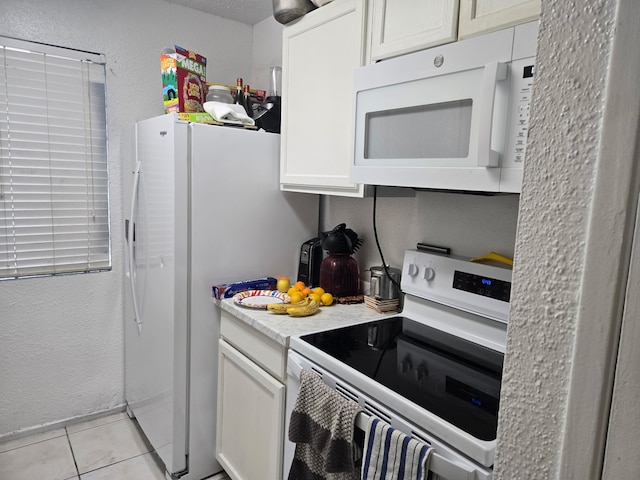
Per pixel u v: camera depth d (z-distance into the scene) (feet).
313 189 5.96
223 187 6.08
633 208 1.26
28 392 7.27
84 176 7.36
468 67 3.63
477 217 5.24
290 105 6.17
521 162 3.36
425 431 3.32
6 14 6.44
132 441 7.37
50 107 6.92
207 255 6.06
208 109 6.13
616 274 1.30
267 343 5.26
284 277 6.80
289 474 4.41
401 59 4.19
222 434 6.36
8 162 6.70
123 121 7.57
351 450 3.71
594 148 1.35
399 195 5.64
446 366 4.27
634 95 1.24
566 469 1.48
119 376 8.13
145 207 6.47
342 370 4.12
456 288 5.10
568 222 1.44
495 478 1.77
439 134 3.98
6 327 6.97
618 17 1.27
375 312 5.91
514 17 3.46
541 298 1.54
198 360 6.20
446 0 3.96
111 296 7.82
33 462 6.72
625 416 1.31
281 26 8.02
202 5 7.89
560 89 1.45
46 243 7.16
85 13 7.03
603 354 1.35
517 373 1.65
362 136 4.74
